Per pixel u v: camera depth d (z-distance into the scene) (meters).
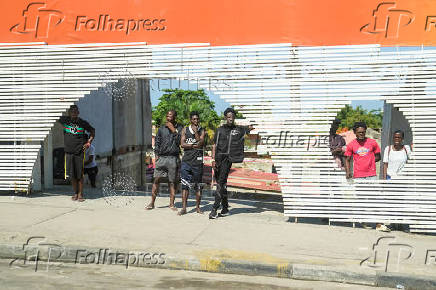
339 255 5.59
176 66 7.92
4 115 8.48
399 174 7.13
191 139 7.53
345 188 7.22
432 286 4.88
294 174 7.40
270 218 7.64
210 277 5.10
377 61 7.20
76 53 8.23
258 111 7.55
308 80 7.41
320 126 7.37
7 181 8.60
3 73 8.45
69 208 7.77
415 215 6.98
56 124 10.01
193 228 6.69
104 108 10.52
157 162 7.84
